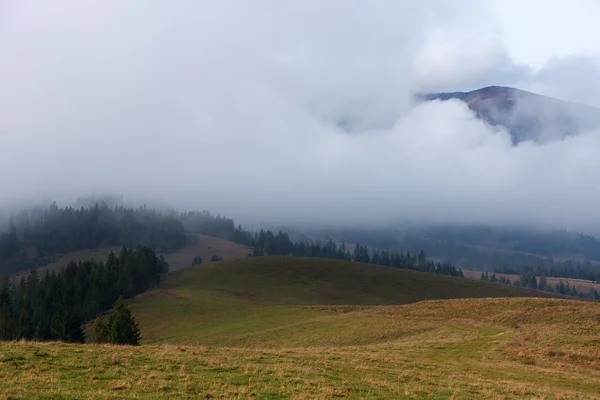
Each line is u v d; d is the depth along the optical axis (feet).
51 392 57.47
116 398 57.11
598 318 175.32
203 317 324.60
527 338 146.51
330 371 86.79
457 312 225.15
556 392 84.28
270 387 68.39
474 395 75.72
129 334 218.59
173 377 70.59
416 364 107.65
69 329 246.47
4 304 308.81
